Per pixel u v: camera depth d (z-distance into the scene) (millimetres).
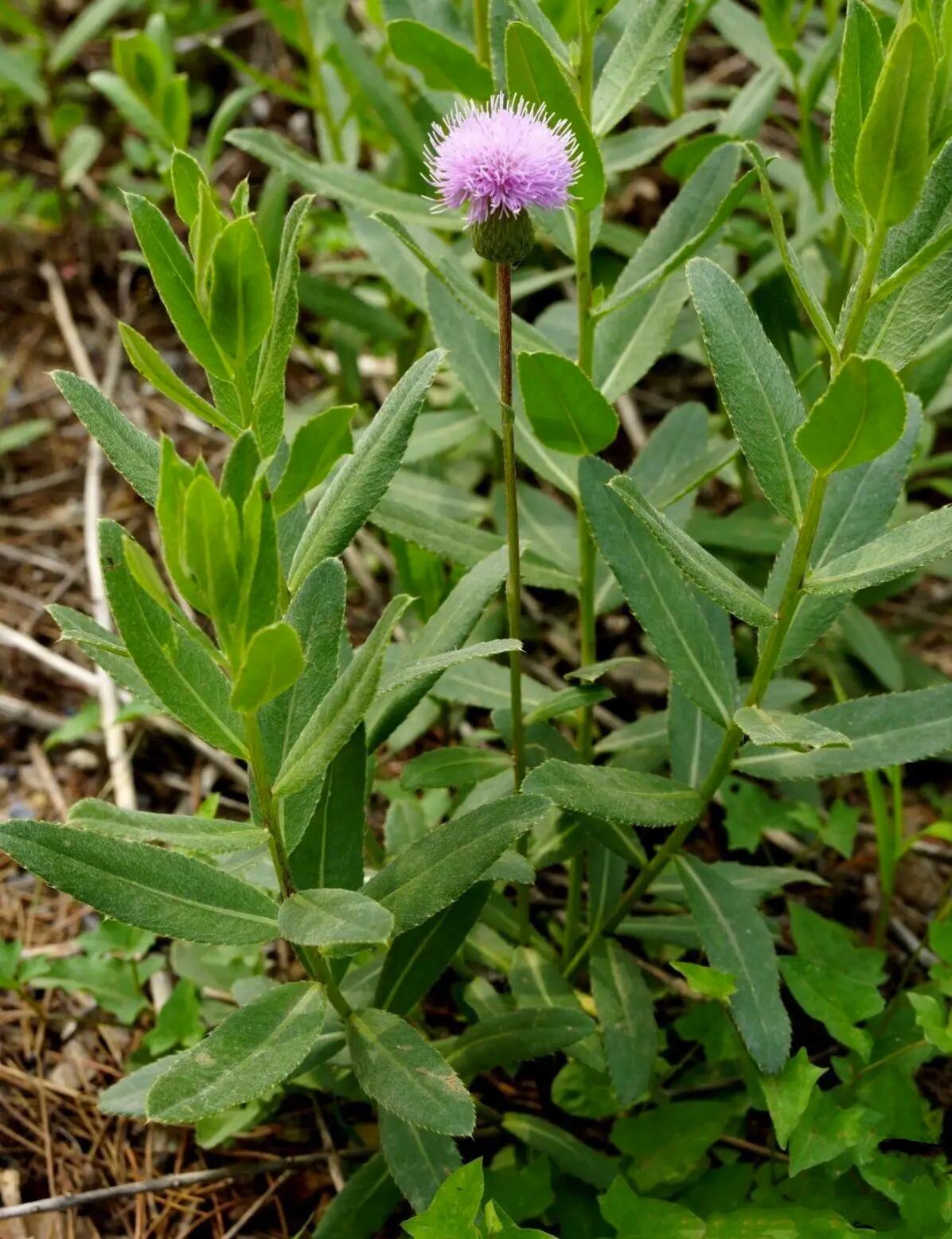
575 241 539
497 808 462
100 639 458
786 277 635
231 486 430
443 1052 503
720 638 529
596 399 496
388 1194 504
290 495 459
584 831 539
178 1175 534
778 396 476
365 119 718
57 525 765
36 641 702
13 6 1034
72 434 824
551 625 701
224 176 959
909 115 425
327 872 485
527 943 552
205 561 423
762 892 554
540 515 625
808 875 559
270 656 419
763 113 638
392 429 468
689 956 592
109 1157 554
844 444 446
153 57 707
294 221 454
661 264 557
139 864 451
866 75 445
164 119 728
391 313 742
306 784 444
